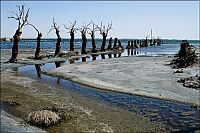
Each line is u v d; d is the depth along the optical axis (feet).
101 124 52.34
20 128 49.85
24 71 127.13
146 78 98.84
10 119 55.21
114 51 294.66
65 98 73.05
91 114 58.59
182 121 54.03
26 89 84.74
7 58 189.67
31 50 293.43
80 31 240.73
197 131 48.67
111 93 78.54
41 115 51.88
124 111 60.95
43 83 94.94
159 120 54.75
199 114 58.44
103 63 153.99
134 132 48.42
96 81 95.30
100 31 280.51
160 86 84.48
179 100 68.74
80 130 49.24
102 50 281.74
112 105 65.98
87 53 246.47
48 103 67.51
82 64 149.18
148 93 76.28
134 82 91.81
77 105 65.82
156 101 69.10
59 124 52.13
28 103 67.67
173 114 58.54
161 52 277.03
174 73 107.86
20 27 165.68
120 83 90.79
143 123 53.01
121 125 51.88
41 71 124.67
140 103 67.56
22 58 191.93
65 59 191.62
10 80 100.83
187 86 82.69
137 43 418.72
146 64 144.97
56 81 98.89
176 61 134.82
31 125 51.62
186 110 61.41
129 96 74.69
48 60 180.75
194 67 120.88
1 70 130.93
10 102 67.56
